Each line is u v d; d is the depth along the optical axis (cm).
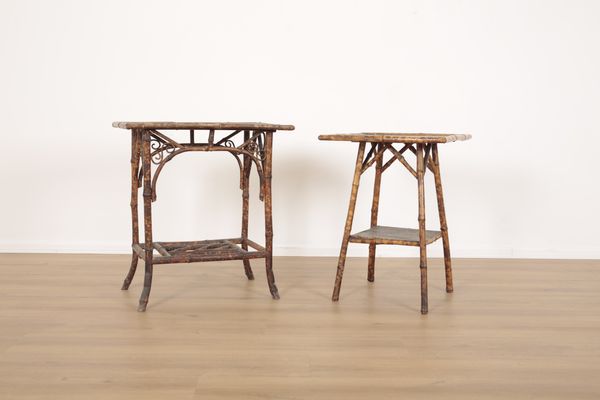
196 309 271
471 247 386
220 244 311
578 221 385
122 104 372
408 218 384
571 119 378
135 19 368
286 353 221
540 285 320
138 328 246
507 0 371
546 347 231
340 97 375
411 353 223
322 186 381
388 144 280
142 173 295
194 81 372
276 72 373
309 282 321
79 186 378
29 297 285
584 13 371
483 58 374
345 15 370
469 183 382
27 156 374
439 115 376
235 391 191
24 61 368
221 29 370
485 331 248
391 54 372
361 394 190
